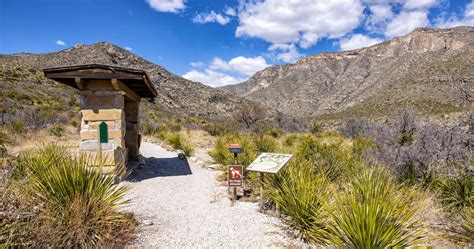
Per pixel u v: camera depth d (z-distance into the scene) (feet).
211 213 15.51
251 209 16.20
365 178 13.04
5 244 9.04
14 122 47.06
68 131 54.54
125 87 23.47
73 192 11.99
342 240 10.26
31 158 16.96
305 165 18.60
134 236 12.23
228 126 84.58
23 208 10.47
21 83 120.37
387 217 9.54
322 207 12.09
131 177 23.84
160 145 47.55
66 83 24.38
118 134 21.89
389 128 32.55
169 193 19.52
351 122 62.85
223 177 23.76
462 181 15.90
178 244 11.67
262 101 631.56
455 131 21.95
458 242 11.16
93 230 11.27
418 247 9.35
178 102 216.13
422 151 20.70
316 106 513.04
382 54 580.30
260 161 17.20
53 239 10.07
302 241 12.07
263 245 11.65
